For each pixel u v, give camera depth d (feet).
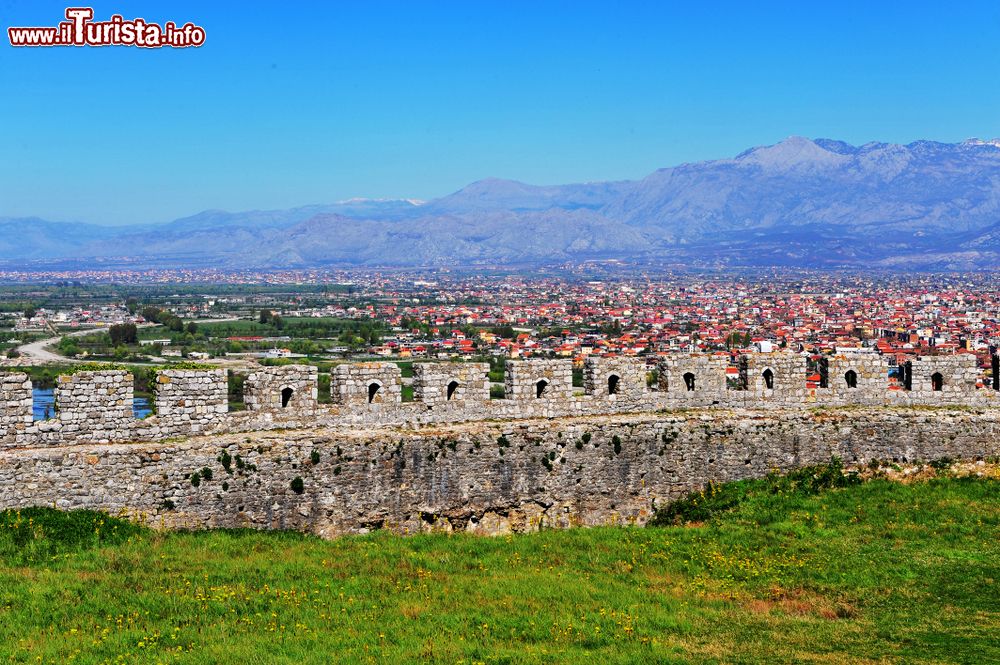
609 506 134.62
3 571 98.78
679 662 88.28
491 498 128.88
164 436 116.67
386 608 98.53
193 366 122.11
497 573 111.04
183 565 104.06
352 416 126.11
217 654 85.05
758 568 115.34
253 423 121.49
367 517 122.72
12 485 107.04
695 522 133.18
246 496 116.67
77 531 107.34
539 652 88.63
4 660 81.61
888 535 125.59
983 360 292.61
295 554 111.55
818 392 148.97
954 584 110.93
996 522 129.39
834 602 106.22
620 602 102.83
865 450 145.38
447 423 130.41
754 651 91.56
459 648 88.69
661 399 141.69
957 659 90.38
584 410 137.69
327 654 86.07
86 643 86.02
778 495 136.56
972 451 147.95
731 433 140.26
